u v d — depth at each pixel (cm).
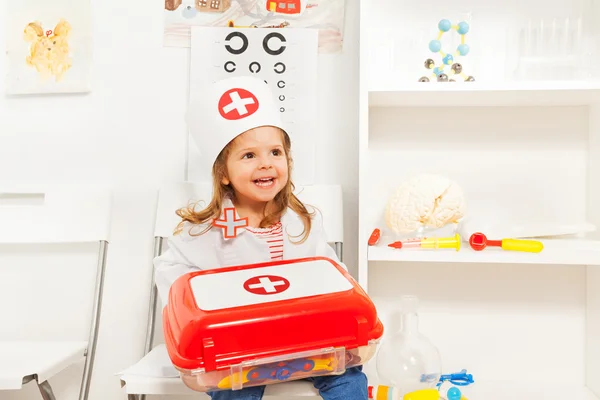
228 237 112
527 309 135
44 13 140
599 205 126
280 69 135
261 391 92
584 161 132
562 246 115
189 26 136
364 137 114
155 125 139
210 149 110
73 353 121
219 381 83
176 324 84
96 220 134
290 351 83
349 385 93
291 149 136
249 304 84
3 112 142
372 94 117
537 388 130
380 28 133
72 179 142
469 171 134
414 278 136
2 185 143
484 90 111
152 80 138
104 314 142
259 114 108
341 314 85
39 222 135
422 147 134
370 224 135
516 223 126
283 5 135
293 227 117
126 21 138
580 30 124
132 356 142
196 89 136
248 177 109
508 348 135
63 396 143
